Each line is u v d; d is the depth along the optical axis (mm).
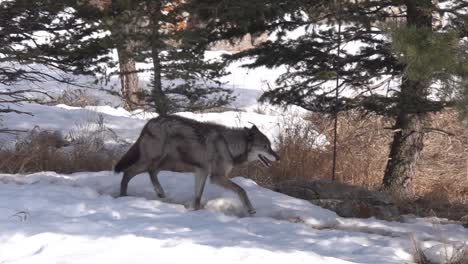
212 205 12297
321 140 20906
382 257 9070
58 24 15492
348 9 15023
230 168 12344
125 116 23219
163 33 16484
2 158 15633
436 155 21000
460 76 8500
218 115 23812
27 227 8820
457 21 13047
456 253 9508
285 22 15164
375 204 14227
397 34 8695
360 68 15352
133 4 15906
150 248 7930
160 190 12766
